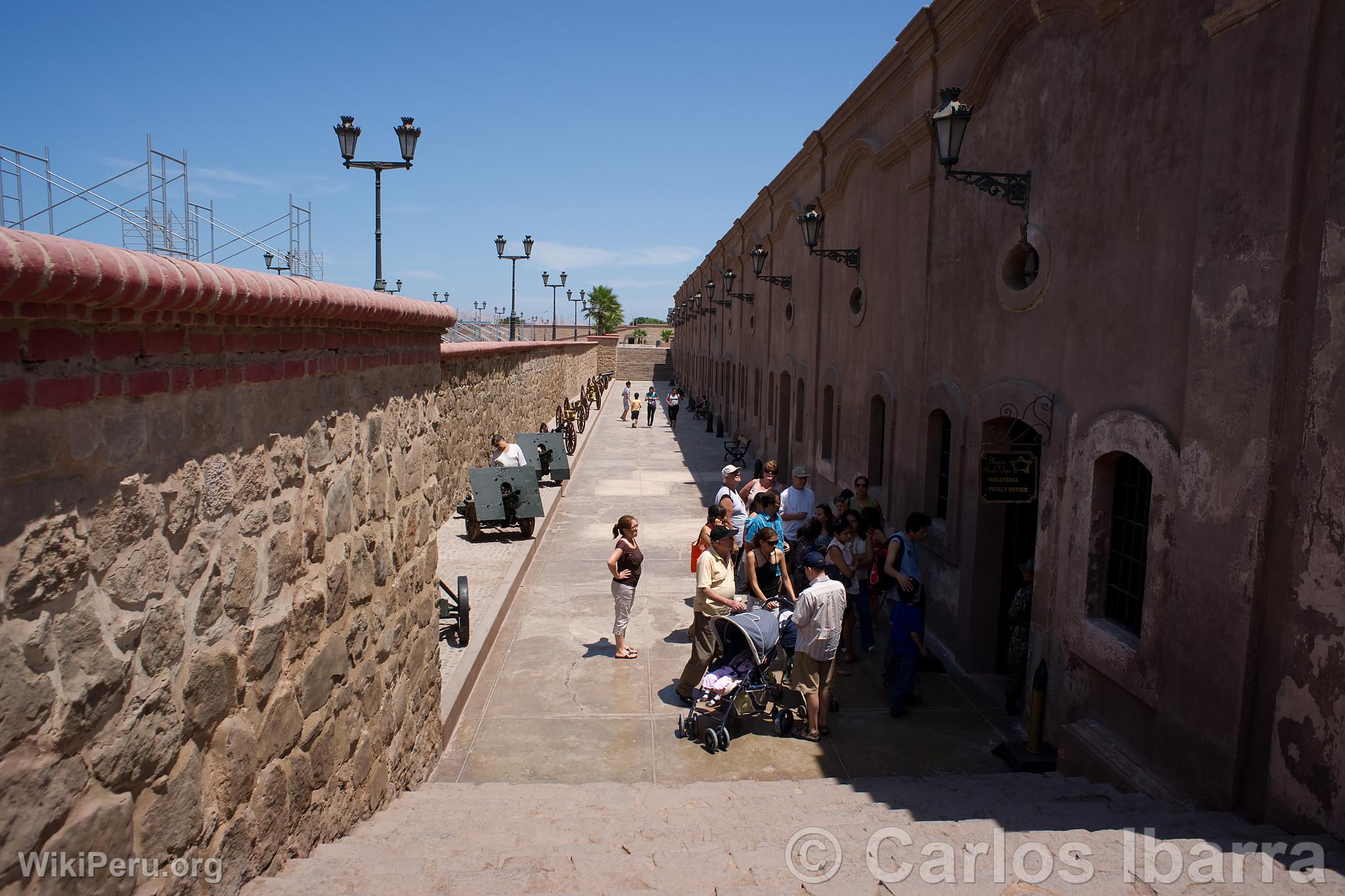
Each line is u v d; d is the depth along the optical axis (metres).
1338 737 4.14
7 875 2.22
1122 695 6.08
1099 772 6.08
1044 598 7.29
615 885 3.82
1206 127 5.10
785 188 19.20
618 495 18.88
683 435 30.97
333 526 4.51
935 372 9.82
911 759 7.03
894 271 11.33
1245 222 4.77
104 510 2.62
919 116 10.16
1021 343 7.74
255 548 3.62
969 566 8.78
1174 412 5.53
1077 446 6.71
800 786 5.91
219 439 3.31
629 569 8.96
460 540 13.67
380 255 14.24
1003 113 8.13
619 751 7.09
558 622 10.22
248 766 3.56
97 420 2.58
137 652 2.79
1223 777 4.88
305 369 4.12
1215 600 4.97
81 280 2.28
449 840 4.51
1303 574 4.38
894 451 11.22
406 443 5.88
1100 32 6.52
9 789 2.23
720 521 7.99
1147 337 5.86
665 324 106.62
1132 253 6.07
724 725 7.11
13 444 2.25
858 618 9.41
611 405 46.00
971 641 8.78
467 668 8.16
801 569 9.51
